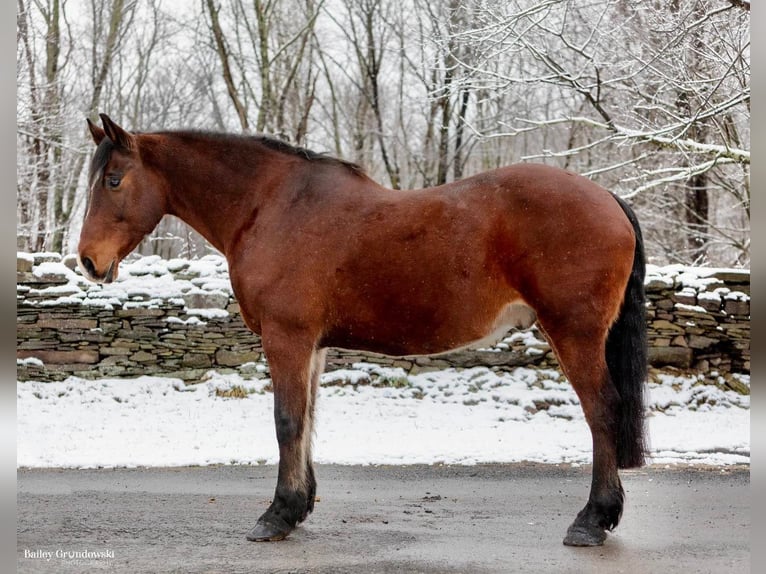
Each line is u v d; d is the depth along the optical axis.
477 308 4.01
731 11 9.38
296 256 4.16
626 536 4.16
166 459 6.90
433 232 4.03
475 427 8.38
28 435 7.90
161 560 3.74
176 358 9.89
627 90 10.51
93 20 19.25
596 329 3.88
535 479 6.09
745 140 12.81
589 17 10.70
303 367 4.14
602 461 3.88
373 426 8.37
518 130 10.38
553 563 3.62
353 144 21.62
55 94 16.55
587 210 3.93
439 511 4.92
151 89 24.83
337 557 3.77
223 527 4.47
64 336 9.80
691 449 7.21
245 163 4.52
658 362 9.70
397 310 4.08
